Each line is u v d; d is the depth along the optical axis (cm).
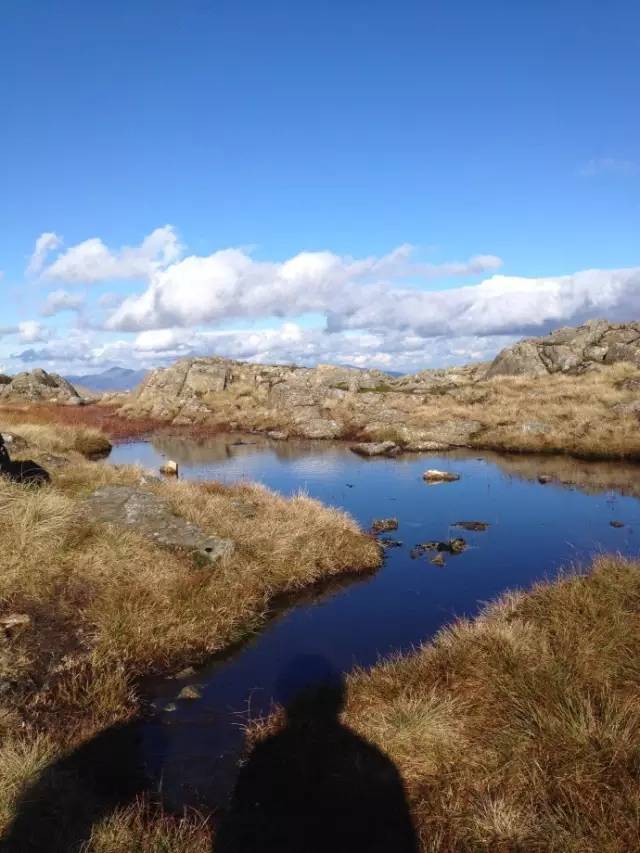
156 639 833
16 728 616
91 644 793
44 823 485
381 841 490
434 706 638
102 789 566
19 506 1030
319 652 879
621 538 1434
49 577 887
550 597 885
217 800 558
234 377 5538
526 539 1449
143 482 1545
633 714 580
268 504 1533
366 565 1249
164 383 5412
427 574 1215
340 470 2533
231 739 657
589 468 2356
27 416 3597
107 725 654
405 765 564
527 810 488
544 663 678
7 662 707
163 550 1083
